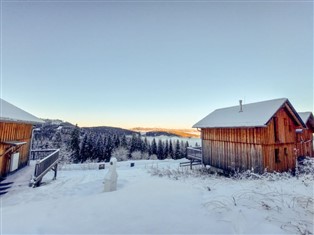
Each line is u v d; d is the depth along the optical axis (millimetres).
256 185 7625
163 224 4016
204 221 4082
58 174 18766
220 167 19344
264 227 3641
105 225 4031
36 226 4035
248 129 16328
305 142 21172
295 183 8250
